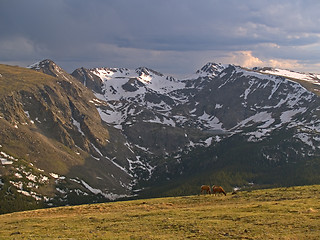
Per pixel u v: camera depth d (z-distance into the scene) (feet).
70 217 204.03
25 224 189.16
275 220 143.23
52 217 213.05
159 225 153.28
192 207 214.69
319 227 125.70
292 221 138.62
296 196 216.13
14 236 150.71
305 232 121.80
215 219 157.58
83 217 197.47
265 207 176.86
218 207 196.65
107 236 138.82
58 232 155.53
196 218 163.73
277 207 172.96
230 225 141.90
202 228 140.15
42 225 179.93
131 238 132.87
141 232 142.31
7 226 187.93
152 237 131.75
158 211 200.23
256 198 226.58
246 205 193.67
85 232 150.82
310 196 209.77
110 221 176.96
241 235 124.98
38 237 144.97
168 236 131.85
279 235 120.78
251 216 155.33
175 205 231.71
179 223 152.46
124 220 176.04
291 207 170.30
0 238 146.72
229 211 177.17
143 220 169.78
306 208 164.76
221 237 124.88
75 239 136.36
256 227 134.72
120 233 143.43
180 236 130.82
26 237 146.61
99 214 211.20
